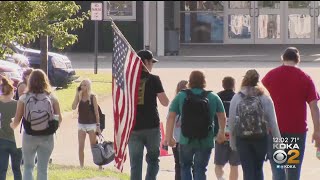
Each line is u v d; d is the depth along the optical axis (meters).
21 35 44.84
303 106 32.38
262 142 31.78
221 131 33.03
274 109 31.72
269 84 32.44
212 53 119.25
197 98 32.34
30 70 40.34
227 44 134.50
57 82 77.19
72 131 57.03
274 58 110.56
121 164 33.06
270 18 134.00
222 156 37.09
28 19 42.81
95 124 44.91
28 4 42.00
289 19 133.38
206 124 32.38
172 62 106.56
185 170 32.94
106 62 106.81
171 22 126.69
